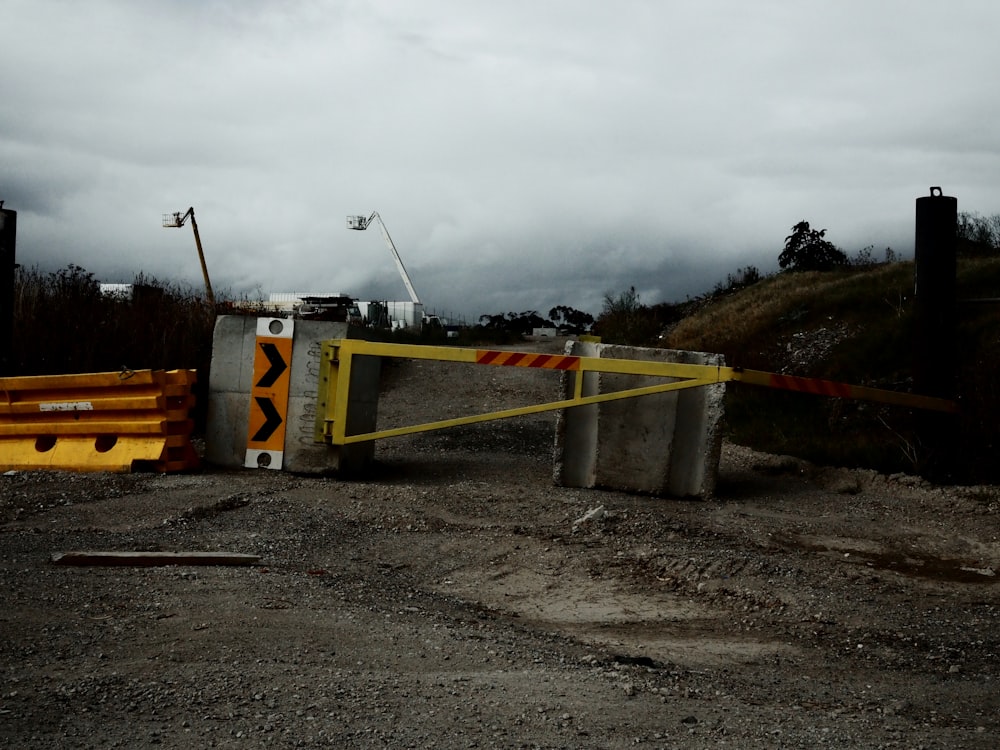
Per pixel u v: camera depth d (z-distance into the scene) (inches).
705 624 251.9
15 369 523.8
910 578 301.7
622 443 430.0
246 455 448.8
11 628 201.8
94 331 553.9
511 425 623.8
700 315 1136.8
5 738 144.1
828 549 339.0
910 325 645.3
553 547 319.9
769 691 195.6
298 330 447.2
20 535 303.1
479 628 231.0
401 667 188.9
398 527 342.3
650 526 345.4
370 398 473.4
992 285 653.9
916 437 492.1
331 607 232.5
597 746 152.9
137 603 225.5
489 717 162.6
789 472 492.7
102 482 390.9
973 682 209.3
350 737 150.2
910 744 164.9
